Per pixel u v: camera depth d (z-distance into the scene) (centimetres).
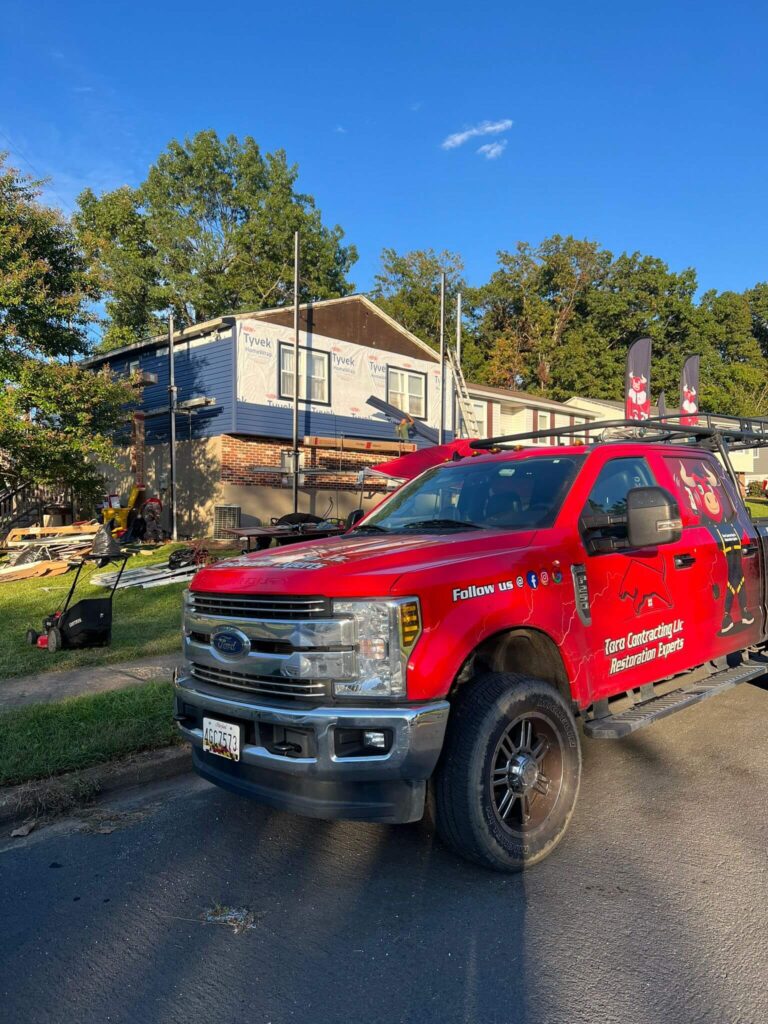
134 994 262
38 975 274
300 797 316
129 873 351
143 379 1919
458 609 323
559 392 4822
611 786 439
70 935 300
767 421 620
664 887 325
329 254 3894
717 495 532
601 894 320
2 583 1245
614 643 400
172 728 502
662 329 5012
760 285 6184
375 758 299
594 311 4972
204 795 446
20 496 2423
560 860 351
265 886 336
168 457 2205
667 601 442
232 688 345
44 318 1512
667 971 266
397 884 333
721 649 499
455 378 2627
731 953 277
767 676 636
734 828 383
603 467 438
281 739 317
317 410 2198
